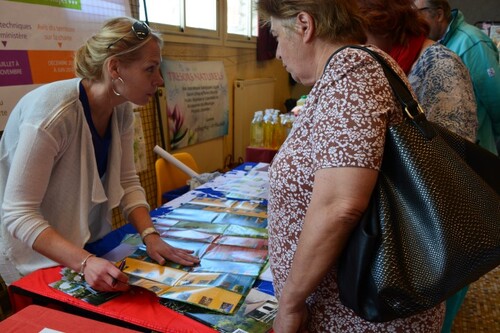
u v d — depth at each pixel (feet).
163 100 9.17
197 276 3.20
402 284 1.73
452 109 3.34
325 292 2.21
